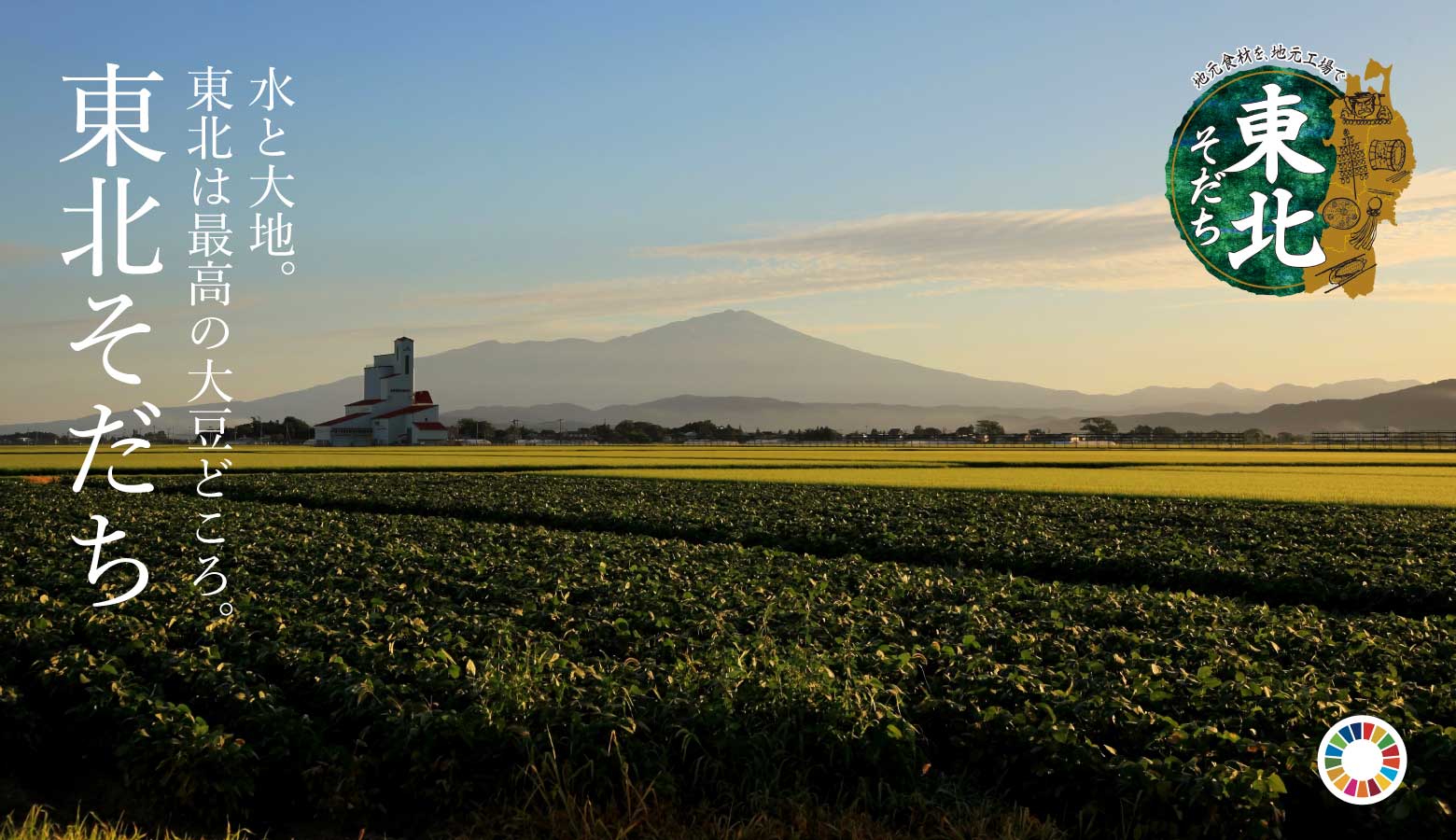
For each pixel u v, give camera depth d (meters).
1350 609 21.83
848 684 12.31
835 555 29.14
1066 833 10.51
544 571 21.52
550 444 186.62
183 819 11.52
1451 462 87.38
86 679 13.20
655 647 14.95
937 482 57.53
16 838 10.32
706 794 11.27
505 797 11.21
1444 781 9.99
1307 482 58.91
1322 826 10.72
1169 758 10.40
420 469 70.69
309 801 11.55
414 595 19.19
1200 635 15.34
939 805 11.00
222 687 12.84
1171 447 146.88
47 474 64.00
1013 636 14.92
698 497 44.12
